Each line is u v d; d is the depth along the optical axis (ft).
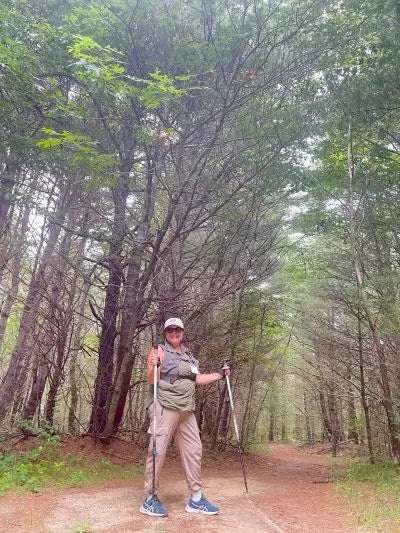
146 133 25.95
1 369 41.88
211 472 30.42
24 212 30.55
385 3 25.09
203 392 46.11
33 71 24.71
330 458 59.11
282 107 28.25
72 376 35.65
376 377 38.37
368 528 14.76
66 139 22.95
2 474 20.11
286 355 71.61
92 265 34.27
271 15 25.18
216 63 26.11
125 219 30.96
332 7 25.25
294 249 42.39
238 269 36.42
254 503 17.97
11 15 23.77
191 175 27.68
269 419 122.01
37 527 12.60
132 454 30.73
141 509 14.69
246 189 30.91
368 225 33.47
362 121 30.01
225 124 28.27
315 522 15.55
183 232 29.68
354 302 37.04
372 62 27.71
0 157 26.78
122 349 31.68
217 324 39.65
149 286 34.58
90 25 25.41
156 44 26.63
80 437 30.55
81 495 17.49
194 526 13.41
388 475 27.94
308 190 33.76
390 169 32.60
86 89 24.77
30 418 31.83
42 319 30.58
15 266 31.01
